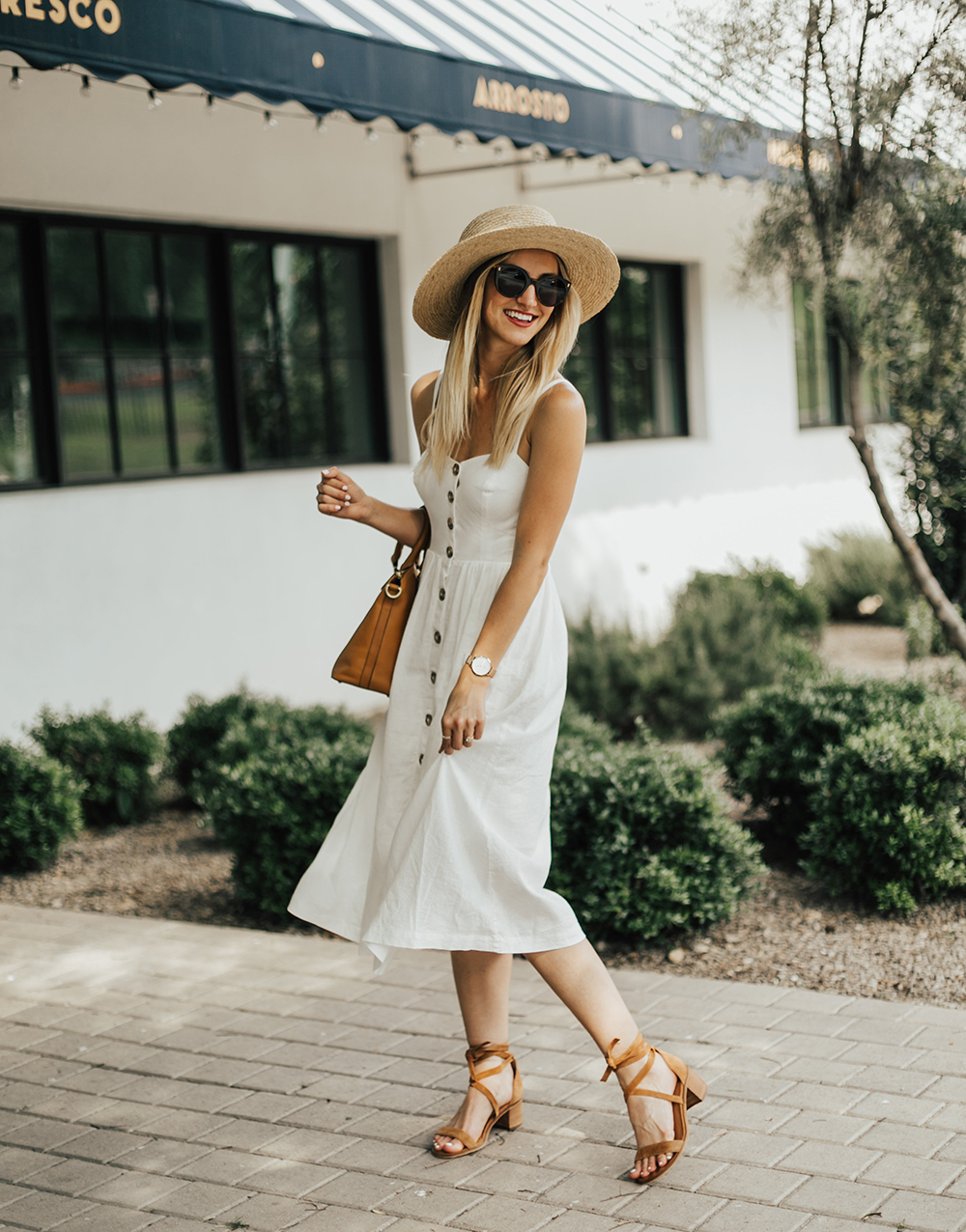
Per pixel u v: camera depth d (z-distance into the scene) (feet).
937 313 18.20
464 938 8.64
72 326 23.89
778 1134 9.62
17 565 22.41
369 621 9.57
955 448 24.49
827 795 15.24
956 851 14.71
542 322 8.96
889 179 17.30
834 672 18.86
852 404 18.43
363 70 18.93
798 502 43.24
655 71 23.82
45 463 23.54
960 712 16.90
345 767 15.93
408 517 9.92
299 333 27.94
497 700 8.87
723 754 18.11
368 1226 8.58
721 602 28.14
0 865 18.02
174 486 24.86
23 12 14.66
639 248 35.99
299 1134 9.95
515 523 9.03
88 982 13.37
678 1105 9.07
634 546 36.63
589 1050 11.28
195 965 13.82
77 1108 10.52
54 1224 8.73
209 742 21.29
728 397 40.01
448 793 8.79
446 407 9.09
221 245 25.99
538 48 23.12
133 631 24.16
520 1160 9.41
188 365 25.88
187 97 24.32
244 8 17.19
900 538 18.48
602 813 14.23
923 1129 9.61
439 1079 10.85
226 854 18.67
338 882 9.69
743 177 26.58
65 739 20.15
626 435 37.63
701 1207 8.64
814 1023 11.68
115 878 17.67
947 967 13.17
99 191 23.08
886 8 16.42
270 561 26.58
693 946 14.16
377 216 28.19
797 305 43.78
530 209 9.21
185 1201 9.00
